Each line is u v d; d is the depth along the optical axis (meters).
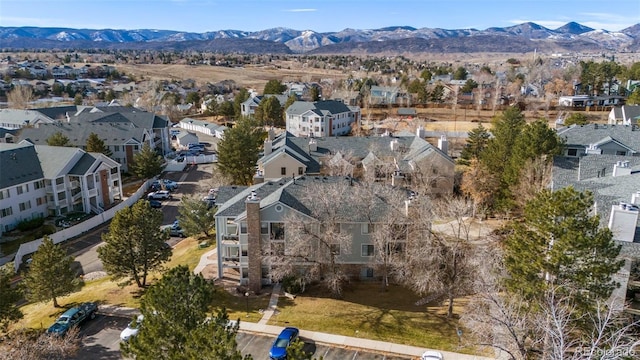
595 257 27.12
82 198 70.19
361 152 69.81
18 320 36.50
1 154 65.56
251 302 40.78
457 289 37.34
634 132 65.19
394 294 42.16
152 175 87.00
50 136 93.69
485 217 55.59
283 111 132.88
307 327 36.41
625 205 29.06
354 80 194.62
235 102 152.12
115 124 99.25
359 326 36.56
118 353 33.75
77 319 37.31
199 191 80.06
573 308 26.00
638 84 138.12
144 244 42.28
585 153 57.41
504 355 32.09
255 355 33.25
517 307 28.16
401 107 142.38
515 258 29.91
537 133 53.09
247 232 42.06
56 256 40.28
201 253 52.25
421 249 38.28
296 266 43.41
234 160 74.75
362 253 43.75
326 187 44.97
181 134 123.69
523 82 178.88
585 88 151.75
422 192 49.00
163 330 23.08
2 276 36.44
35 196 66.50
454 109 131.50
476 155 72.69
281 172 65.88
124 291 43.94
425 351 32.91
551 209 28.28
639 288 30.12
